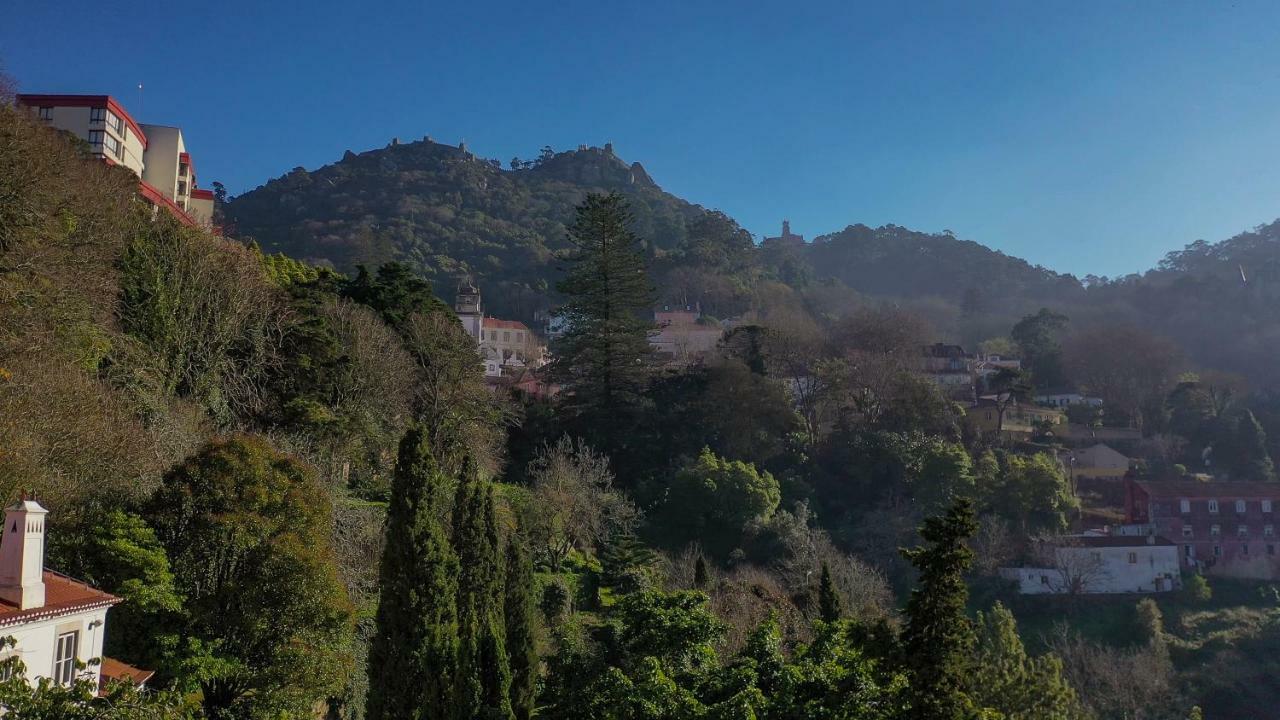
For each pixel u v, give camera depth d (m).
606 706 23.94
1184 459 90.19
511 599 30.81
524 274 166.88
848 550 63.75
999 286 196.25
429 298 64.25
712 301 147.38
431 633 25.30
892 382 83.19
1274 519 72.19
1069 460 86.44
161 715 14.35
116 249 40.31
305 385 46.69
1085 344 115.38
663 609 28.08
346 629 28.25
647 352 73.62
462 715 25.86
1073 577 62.22
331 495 39.72
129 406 33.94
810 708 21.77
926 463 68.75
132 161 69.06
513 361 119.69
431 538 26.11
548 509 50.78
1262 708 52.16
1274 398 100.81
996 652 39.91
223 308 43.78
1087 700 51.53
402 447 26.67
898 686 19.83
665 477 68.12
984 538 63.78
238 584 26.95
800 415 81.31
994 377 94.94
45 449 26.47
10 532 19.33
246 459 28.86
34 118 40.12
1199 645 57.44
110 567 24.97
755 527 60.19
